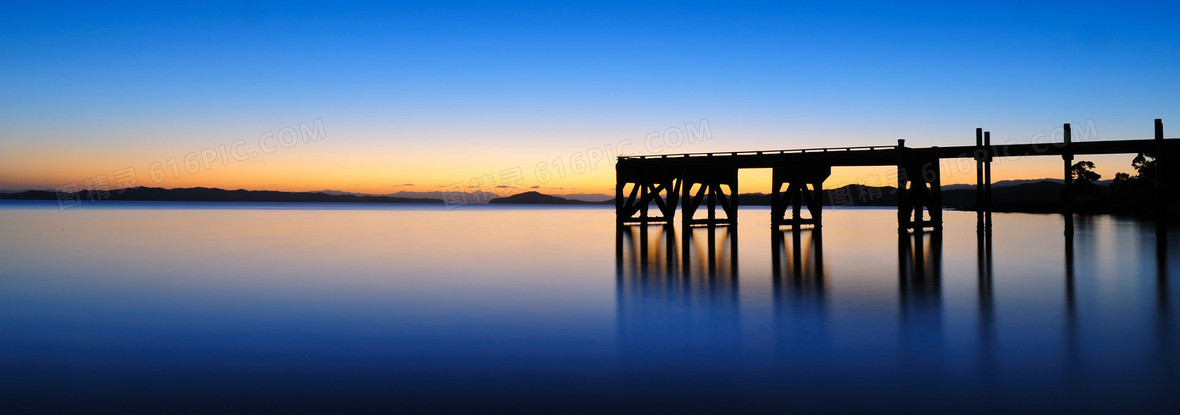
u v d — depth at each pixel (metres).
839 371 8.59
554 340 10.43
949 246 26.45
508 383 8.14
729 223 32.28
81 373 8.61
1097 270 18.53
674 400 7.50
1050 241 29.03
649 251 25.73
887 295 14.56
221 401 7.46
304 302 14.10
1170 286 15.52
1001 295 14.41
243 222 55.81
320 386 8.02
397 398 7.57
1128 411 7.02
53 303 14.02
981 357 9.16
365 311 12.98
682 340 10.41
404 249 27.83
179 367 8.88
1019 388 7.81
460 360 9.22
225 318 12.30
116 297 14.81
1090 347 9.66
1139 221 47.22
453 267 20.81
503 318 12.26
